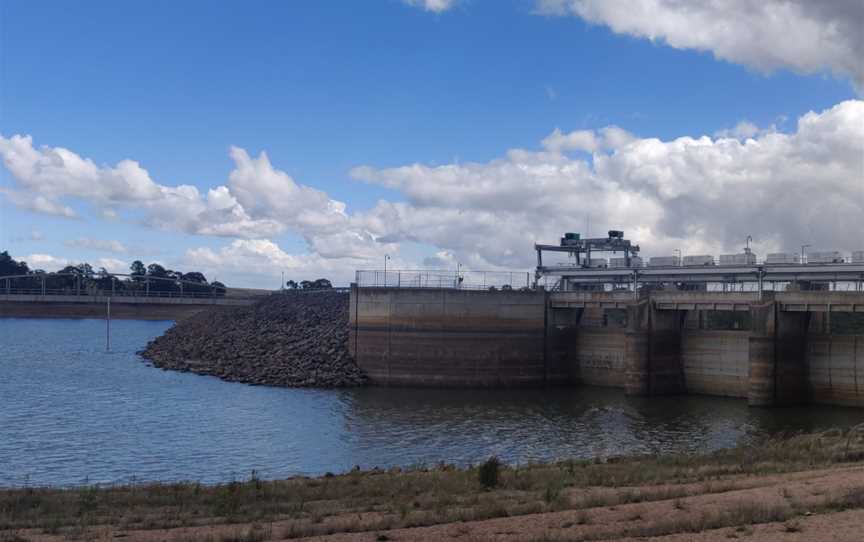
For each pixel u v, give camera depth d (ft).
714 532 88.74
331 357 340.18
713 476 130.21
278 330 400.88
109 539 94.99
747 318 378.32
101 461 185.98
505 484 129.18
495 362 320.09
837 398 264.31
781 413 253.85
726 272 312.71
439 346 319.68
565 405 276.41
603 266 383.24
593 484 127.65
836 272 286.05
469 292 319.88
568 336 332.60
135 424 231.91
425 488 128.57
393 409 265.34
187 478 169.89
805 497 104.01
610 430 229.04
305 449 201.87
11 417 241.96
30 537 96.48
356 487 130.11
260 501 120.26
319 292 475.72
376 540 91.66
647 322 295.89
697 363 300.20
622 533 89.56
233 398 283.38
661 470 139.44
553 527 95.09
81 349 481.87
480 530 94.68
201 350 397.39
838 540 82.17
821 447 158.81
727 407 269.03
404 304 322.34
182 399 279.49
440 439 216.33
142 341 561.84
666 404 277.44
